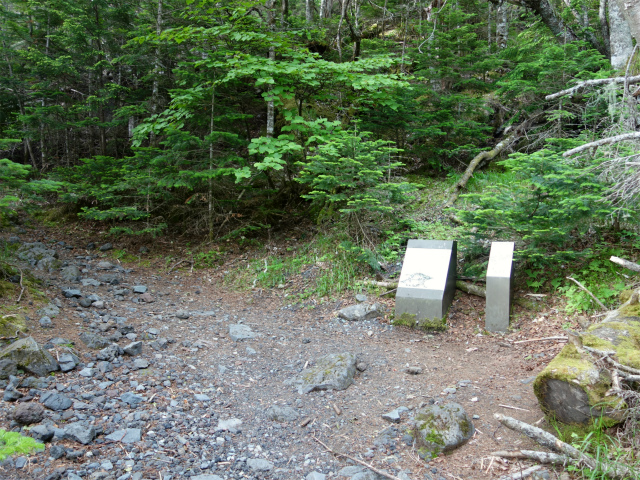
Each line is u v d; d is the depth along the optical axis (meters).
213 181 9.04
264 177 9.71
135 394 3.77
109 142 13.41
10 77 12.31
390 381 4.35
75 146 13.67
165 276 7.94
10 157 14.15
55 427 3.15
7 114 13.02
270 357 4.96
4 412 3.26
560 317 5.13
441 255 5.86
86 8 11.62
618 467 2.65
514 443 3.19
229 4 8.19
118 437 3.17
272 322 6.06
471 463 3.02
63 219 10.51
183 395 3.95
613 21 8.70
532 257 5.53
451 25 11.73
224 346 5.17
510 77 9.92
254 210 9.65
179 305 6.58
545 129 9.72
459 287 6.22
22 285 5.44
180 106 8.38
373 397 4.06
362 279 6.80
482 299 6.04
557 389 3.16
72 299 5.84
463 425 3.33
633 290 4.55
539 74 9.14
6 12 12.35
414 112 10.22
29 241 8.91
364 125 9.66
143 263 8.47
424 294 5.58
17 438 1.89
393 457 3.18
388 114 9.72
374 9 14.62
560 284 5.58
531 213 5.71
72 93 13.81
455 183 9.44
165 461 3.00
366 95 9.12
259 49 8.33
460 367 4.55
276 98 7.83
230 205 9.48
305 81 7.79
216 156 8.74
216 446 3.28
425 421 3.38
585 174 5.14
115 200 8.85
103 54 11.55
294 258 7.89
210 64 7.60
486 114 11.60
